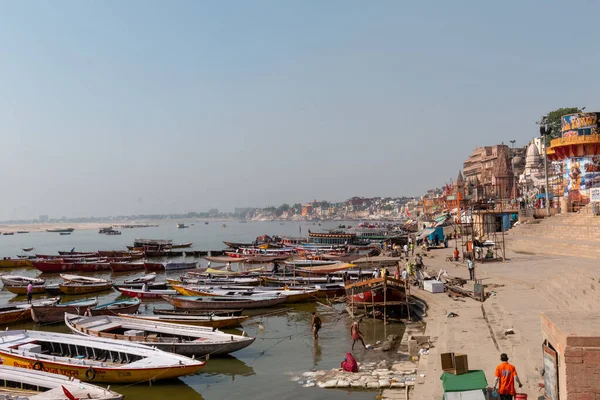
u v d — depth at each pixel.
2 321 31.44
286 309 34.28
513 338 18.78
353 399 16.64
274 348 24.59
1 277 49.44
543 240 43.66
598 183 47.97
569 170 50.09
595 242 38.62
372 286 29.30
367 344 24.41
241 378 20.12
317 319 26.03
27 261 69.69
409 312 28.73
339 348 23.98
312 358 22.56
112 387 19.39
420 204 182.00
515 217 59.62
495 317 22.77
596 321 11.23
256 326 29.81
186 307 33.84
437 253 55.12
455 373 12.66
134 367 18.91
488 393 11.94
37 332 22.48
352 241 90.12
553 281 27.19
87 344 21.09
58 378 17.19
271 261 64.06
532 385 13.63
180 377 20.45
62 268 61.03
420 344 21.30
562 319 11.51
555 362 10.91
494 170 93.38
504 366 11.97
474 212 60.88
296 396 17.48
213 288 38.78
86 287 44.72
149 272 62.06
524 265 36.66
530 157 90.00
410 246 60.47
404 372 18.41
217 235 185.75
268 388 18.66
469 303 27.34
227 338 22.88
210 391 18.88
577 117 48.94
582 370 9.92
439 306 28.11
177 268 63.34
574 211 49.00
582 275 23.84
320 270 48.03
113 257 72.50
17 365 20.09
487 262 40.75
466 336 20.59
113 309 31.89
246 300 33.91
